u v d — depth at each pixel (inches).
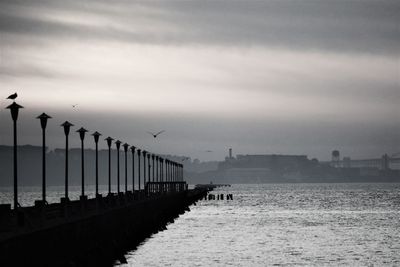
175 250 7514.8
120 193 7096.5
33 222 3850.9
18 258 3398.1
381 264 6742.1
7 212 3708.2
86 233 4749.0
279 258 7101.4
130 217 7066.9
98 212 5369.1
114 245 5920.3
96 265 4968.0
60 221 4252.0
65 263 4178.2
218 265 6569.9
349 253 7549.2
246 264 6663.4
